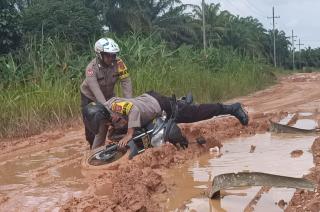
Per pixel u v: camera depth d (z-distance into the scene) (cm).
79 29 1767
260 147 719
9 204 482
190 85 1511
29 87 1068
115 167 607
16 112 970
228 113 723
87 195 489
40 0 1844
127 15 2961
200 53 2166
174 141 672
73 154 738
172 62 1620
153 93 682
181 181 535
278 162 610
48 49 1316
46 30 1728
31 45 1314
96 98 686
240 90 1902
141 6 3334
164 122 673
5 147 830
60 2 1822
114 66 707
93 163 632
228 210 431
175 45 3409
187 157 649
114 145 648
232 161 628
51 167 649
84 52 1488
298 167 576
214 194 464
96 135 673
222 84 1739
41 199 494
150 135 661
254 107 1354
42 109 1016
